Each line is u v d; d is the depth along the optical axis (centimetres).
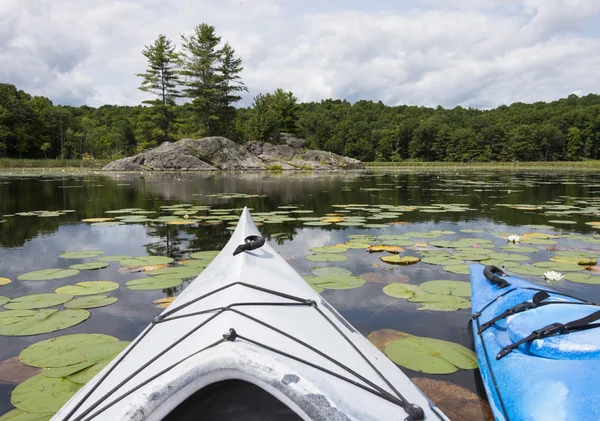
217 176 1948
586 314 178
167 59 3550
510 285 239
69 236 495
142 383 112
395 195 1030
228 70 3338
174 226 561
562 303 192
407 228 553
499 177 2045
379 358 150
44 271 338
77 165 3491
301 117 6894
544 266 358
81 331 231
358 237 484
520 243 456
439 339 222
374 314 257
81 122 5434
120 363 134
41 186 1277
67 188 1202
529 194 1070
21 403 160
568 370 145
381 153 7119
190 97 3356
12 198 925
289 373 86
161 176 1928
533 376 150
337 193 1080
